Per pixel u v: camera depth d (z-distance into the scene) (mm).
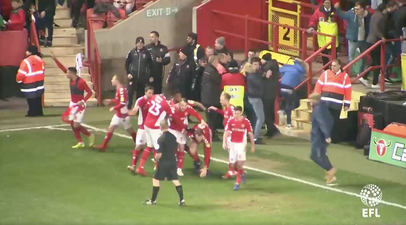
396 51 88500
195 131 67500
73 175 68312
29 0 101500
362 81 88750
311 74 84125
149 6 102250
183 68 86062
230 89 77750
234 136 64625
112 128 74875
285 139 81125
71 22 108750
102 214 58344
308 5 99125
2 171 69312
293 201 61812
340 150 76938
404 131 71812
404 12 87438
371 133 73750
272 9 102875
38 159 73062
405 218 58156
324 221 57250
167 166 59656
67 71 75188
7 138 80438
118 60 102062
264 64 80062
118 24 101500
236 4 102875
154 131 66938
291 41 100938
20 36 99375
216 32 102000
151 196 62875
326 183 66500
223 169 70625
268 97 80250
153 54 89688
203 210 59438
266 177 68188
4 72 99438
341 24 100312
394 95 77812
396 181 67125
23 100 99438
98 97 96000
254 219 57438
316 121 65375
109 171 69500
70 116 75750
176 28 103688
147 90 67750
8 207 60031
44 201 61469
